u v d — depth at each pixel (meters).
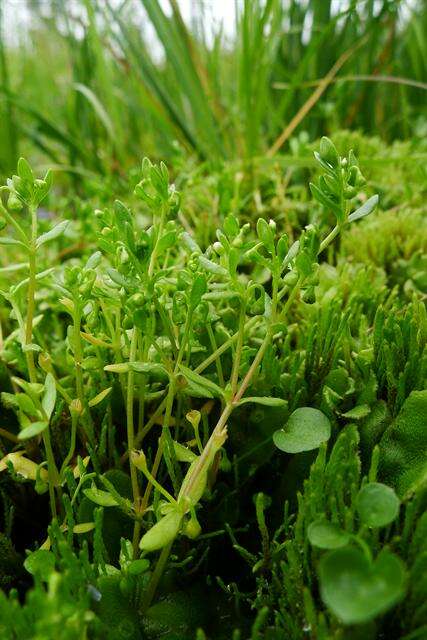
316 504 0.14
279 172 0.28
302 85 0.34
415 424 0.15
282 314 0.15
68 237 0.27
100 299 0.17
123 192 0.36
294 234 0.26
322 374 0.18
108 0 0.36
